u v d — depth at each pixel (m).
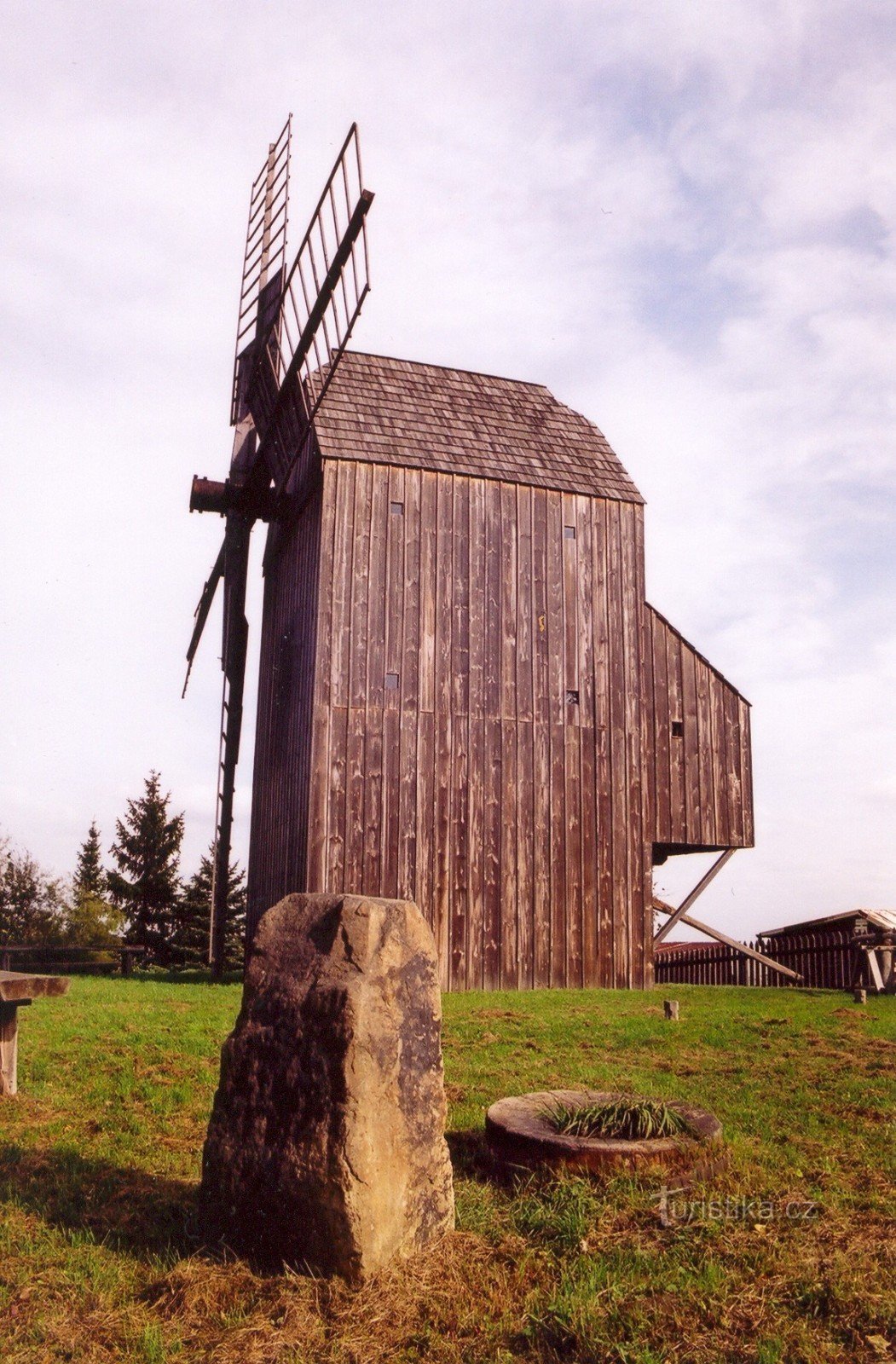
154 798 41.59
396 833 17.39
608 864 18.77
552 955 18.02
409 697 17.88
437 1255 4.90
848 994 17.75
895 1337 4.10
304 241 19.36
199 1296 4.56
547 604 19.19
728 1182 5.74
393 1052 4.98
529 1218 5.32
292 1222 4.77
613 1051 10.45
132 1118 7.57
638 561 20.16
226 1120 5.22
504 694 18.53
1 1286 4.70
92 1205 5.73
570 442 20.80
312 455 18.75
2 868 38.31
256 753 23.47
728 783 20.11
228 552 22.53
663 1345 4.07
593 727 19.14
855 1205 5.51
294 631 19.50
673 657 20.11
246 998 5.41
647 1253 4.89
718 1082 8.80
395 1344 4.18
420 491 18.59
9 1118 7.57
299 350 18.55
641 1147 5.80
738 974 23.88
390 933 5.18
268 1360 4.07
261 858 21.41
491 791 18.12
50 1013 12.94
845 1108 7.72
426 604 18.28
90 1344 4.23
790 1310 4.37
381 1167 4.78
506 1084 8.66
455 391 20.67
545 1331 4.26
